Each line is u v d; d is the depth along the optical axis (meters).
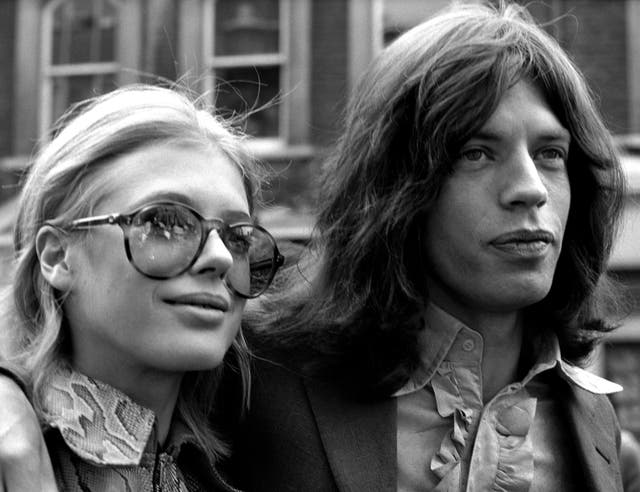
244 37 12.21
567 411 2.52
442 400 2.44
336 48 11.91
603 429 2.61
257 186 2.30
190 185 2.04
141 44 12.51
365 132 2.52
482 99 2.32
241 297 2.11
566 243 2.59
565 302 2.59
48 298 2.07
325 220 2.63
